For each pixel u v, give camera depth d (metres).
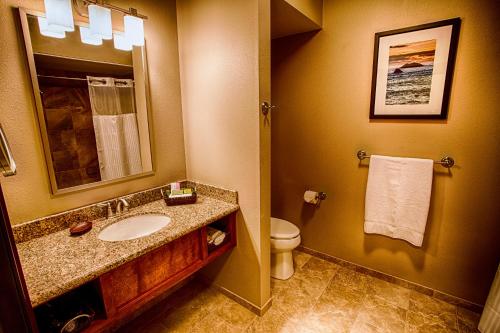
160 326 1.82
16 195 1.31
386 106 1.99
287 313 1.92
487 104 1.65
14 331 0.46
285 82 2.49
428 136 1.87
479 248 1.82
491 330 1.63
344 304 1.99
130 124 1.74
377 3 1.92
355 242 2.36
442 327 1.77
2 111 1.23
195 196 1.86
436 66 1.76
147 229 1.68
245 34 1.55
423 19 1.77
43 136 1.35
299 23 2.07
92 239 1.34
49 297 0.96
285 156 2.64
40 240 1.34
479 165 1.73
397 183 1.96
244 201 1.80
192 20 1.81
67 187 1.48
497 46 1.57
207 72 1.80
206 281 2.24
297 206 2.67
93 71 1.53
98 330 1.17
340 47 2.13
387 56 1.92
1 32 1.20
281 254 2.28
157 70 1.84
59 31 1.33
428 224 1.98
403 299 2.03
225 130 1.79
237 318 1.88
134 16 1.54
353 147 2.22
